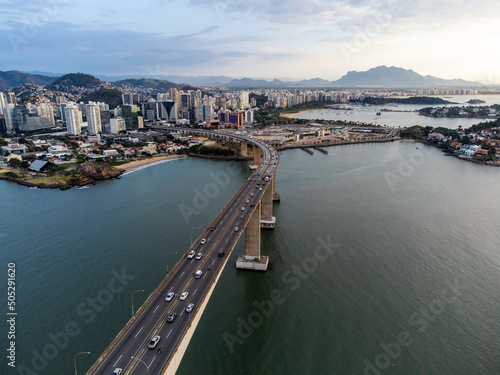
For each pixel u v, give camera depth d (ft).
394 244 416.67
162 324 213.46
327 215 509.76
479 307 306.76
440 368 247.91
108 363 182.19
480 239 431.84
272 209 502.79
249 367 249.75
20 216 507.71
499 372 244.83
